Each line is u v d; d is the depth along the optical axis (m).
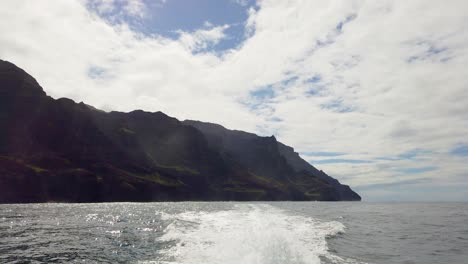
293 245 20.41
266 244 20.23
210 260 17.30
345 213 59.00
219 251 19.11
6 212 61.78
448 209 77.81
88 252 21.86
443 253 21.09
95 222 42.12
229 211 54.28
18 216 52.09
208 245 21.17
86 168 153.88
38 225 38.75
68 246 24.20
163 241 24.38
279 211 57.00
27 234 30.75
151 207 83.31
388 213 60.25
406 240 25.94
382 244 23.94
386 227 35.06
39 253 21.77
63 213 59.66
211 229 28.19
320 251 19.89
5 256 20.89
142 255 20.02
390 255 20.23
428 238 27.12
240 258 17.23
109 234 30.28
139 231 31.97
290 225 31.44
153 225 37.00
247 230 26.41
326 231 28.89
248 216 41.16
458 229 33.47
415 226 36.28
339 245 22.64
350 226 35.47
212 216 41.97
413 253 20.98
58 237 28.80
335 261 17.72
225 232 25.88
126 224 38.97
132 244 24.28
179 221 35.91
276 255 17.61
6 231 32.91
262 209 63.44
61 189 129.12
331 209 77.06
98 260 19.53
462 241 25.64
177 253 19.50
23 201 115.25
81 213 59.34
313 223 35.25
